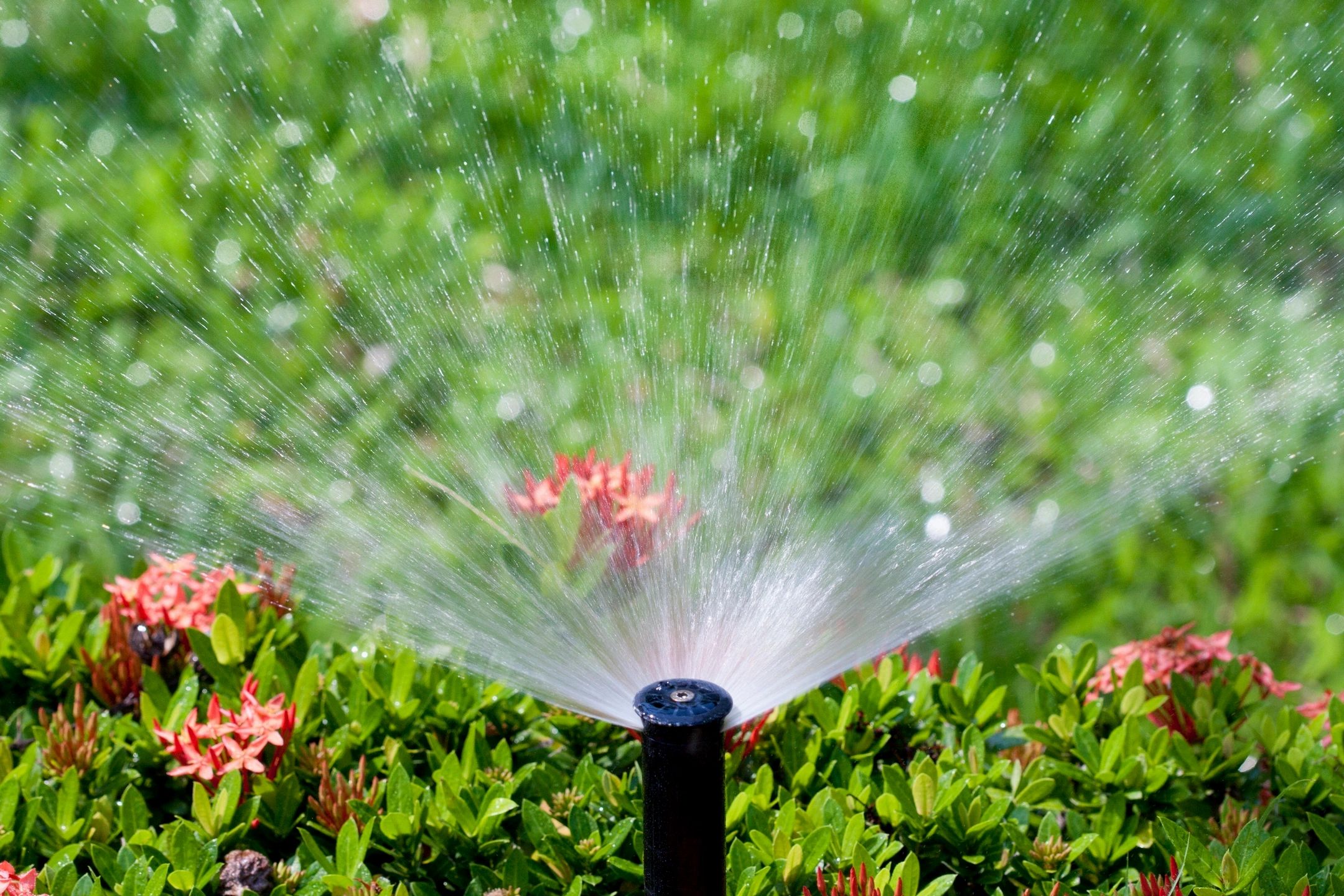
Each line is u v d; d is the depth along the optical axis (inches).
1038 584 144.3
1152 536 150.4
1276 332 173.3
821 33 221.3
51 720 94.0
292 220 189.6
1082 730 91.7
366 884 78.3
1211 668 101.6
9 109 205.6
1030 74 212.5
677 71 215.9
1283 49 214.2
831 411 162.2
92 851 78.7
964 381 168.4
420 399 162.4
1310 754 93.0
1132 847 86.7
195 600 102.7
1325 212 188.7
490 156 201.8
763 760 95.0
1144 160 199.8
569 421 158.6
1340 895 76.5
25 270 179.0
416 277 181.6
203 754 86.1
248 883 79.0
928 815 83.6
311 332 171.8
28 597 107.1
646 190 196.9
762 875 77.0
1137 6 221.0
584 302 179.0
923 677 100.0
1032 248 187.6
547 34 223.1
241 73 213.0
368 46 219.3
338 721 94.3
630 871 80.4
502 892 78.3
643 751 69.1
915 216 193.0
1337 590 145.1
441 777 84.9
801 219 193.0
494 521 119.6
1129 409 165.2
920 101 208.1
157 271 180.1
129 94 209.8
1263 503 152.9
